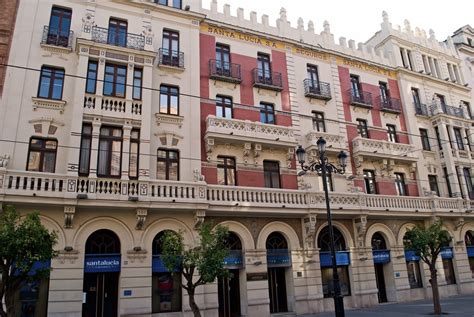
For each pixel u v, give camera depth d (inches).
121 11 792.3
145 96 730.8
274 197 768.3
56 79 702.5
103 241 652.1
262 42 946.7
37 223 416.2
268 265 762.2
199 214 687.7
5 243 385.4
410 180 1009.5
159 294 669.9
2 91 650.8
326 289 820.0
